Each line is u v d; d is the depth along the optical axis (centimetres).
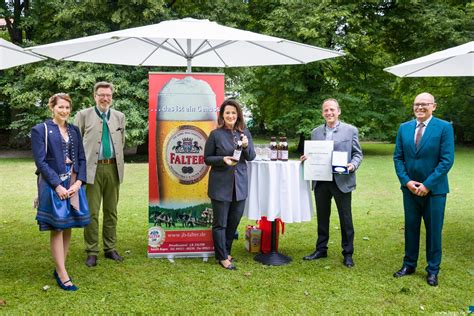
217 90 456
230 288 376
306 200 445
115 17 1293
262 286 381
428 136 380
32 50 393
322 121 1584
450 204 741
